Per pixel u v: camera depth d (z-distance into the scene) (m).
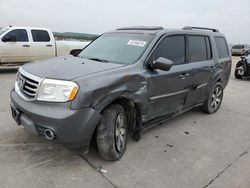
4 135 3.83
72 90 2.74
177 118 5.15
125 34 4.30
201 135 4.35
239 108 6.24
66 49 10.77
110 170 3.08
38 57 10.04
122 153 3.38
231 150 3.84
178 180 2.98
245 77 11.94
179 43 4.30
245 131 4.67
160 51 3.89
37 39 9.97
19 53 9.55
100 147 3.12
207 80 5.04
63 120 2.69
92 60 3.71
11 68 11.02
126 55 3.75
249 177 3.13
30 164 3.09
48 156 3.30
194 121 5.04
